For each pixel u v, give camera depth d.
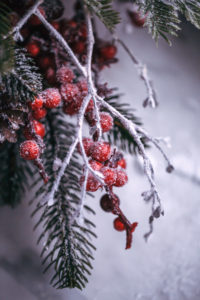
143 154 0.29
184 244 0.54
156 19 0.30
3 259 0.51
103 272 0.51
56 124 0.36
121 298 0.50
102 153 0.28
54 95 0.30
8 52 0.26
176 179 0.57
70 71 0.32
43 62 0.32
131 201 0.55
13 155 0.38
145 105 0.35
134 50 0.58
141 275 0.52
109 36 0.49
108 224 0.54
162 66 0.60
